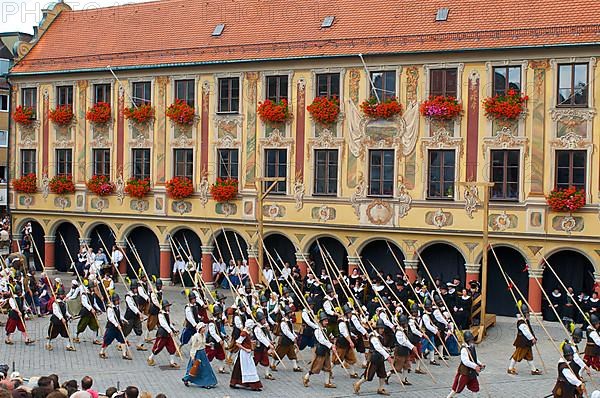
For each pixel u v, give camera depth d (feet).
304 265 131.54
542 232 115.75
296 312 104.37
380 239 126.41
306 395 75.41
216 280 137.49
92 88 149.48
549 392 77.30
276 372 84.58
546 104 115.44
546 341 104.12
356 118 126.93
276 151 133.80
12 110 157.89
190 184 139.85
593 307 109.19
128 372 82.64
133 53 145.59
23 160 158.20
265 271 131.75
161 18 150.71
